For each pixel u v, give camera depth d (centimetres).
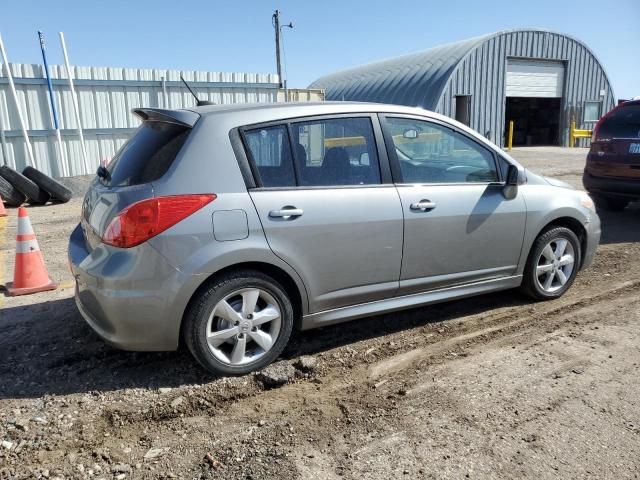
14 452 279
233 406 326
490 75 2720
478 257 439
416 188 408
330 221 368
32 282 530
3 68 1212
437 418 307
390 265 398
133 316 325
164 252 322
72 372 365
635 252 662
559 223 492
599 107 3131
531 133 3250
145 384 349
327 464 269
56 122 1295
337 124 386
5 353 393
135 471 265
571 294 513
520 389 337
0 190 1053
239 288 347
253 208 344
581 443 282
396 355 390
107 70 1370
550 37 2864
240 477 259
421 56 3016
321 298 378
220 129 348
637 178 791
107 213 340
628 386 339
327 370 369
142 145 365
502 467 264
